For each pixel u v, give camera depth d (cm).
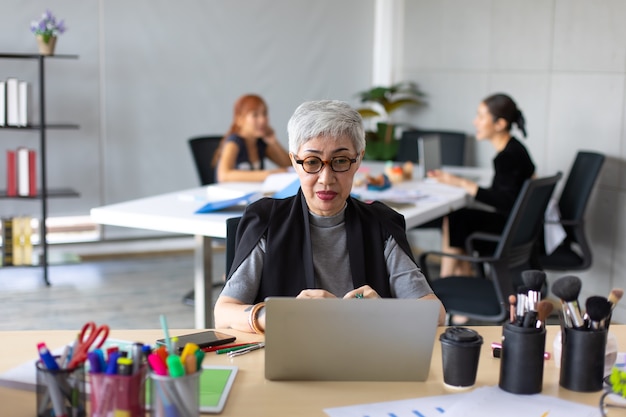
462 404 155
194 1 607
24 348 183
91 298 501
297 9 639
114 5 584
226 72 624
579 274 501
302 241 210
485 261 322
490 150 577
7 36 557
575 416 150
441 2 608
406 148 598
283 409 152
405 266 214
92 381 138
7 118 511
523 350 159
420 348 164
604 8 479
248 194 363
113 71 590
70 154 584
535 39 529
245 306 200
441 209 382
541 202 341
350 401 157
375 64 672
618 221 474
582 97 496
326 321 162
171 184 619
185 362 139
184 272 573
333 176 202
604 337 162
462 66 593
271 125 644
